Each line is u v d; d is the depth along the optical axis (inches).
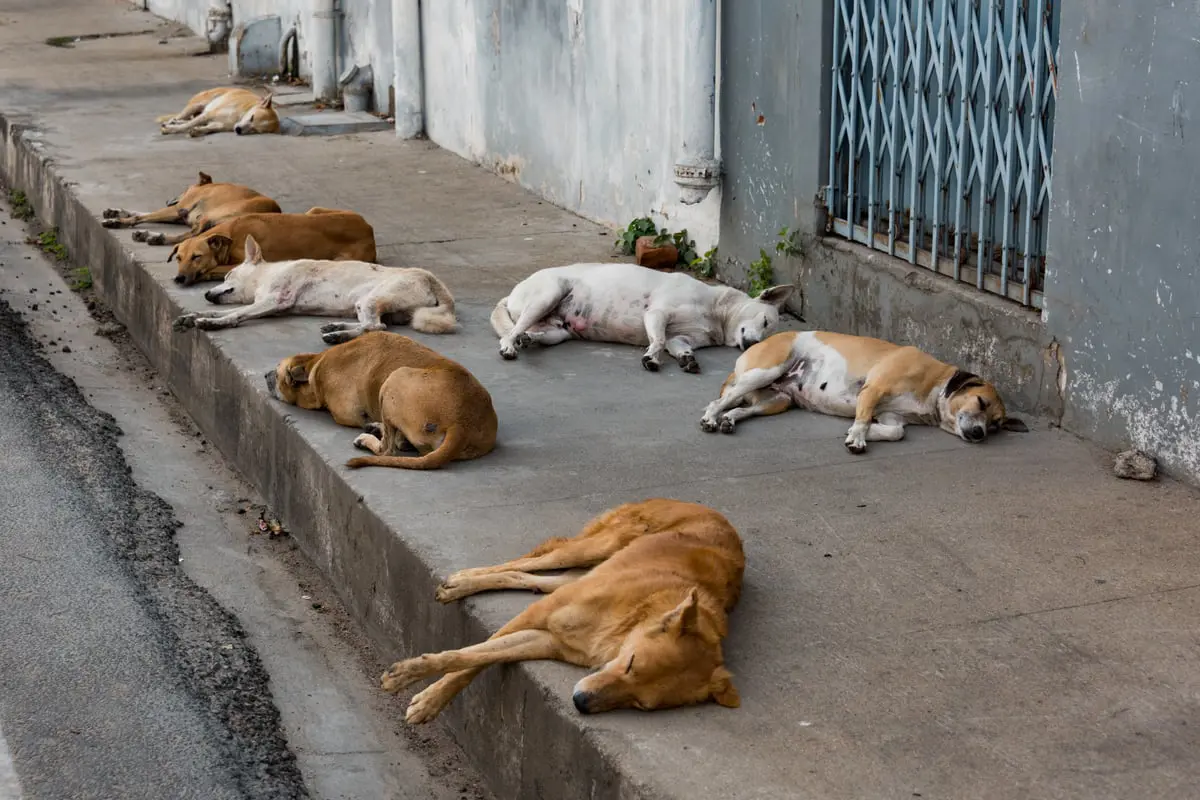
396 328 321.1
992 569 198.8
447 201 467.5
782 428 260.7
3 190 558.6
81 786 172.6
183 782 175.6
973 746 154.3
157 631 215.3
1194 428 226.8
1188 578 195.9
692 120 357.4
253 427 280.8
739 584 184.2
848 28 311.0
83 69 746.2
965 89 276.2
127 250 383.2
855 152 316.5
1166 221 227.5
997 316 269.9
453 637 189.9
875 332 307.4
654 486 230.5
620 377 292.7
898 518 216.8
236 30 729.6
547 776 165.0
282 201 459.2
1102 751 153.6
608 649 165.6
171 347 340.8
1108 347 243.0
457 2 526.9
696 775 147.8
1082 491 227.5
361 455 242.8
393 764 188.4
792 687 166.4
